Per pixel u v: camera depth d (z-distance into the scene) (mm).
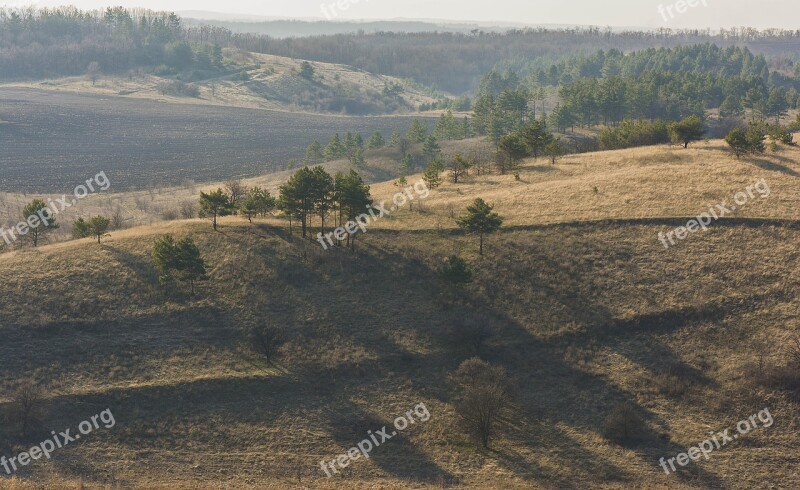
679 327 72000
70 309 75500
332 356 70750
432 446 61250
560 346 71500
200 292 79125
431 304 77375
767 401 62688
